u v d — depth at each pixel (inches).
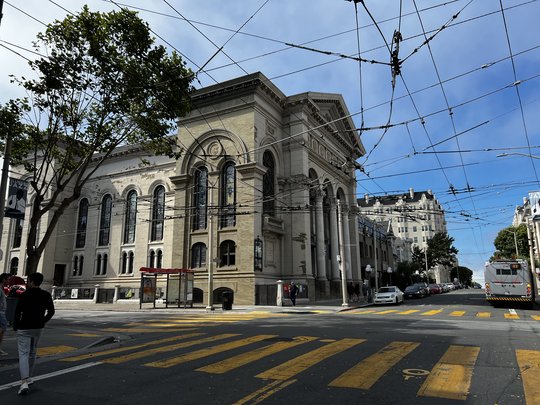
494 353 351.3
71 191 1871.3
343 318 748.0
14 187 632.4
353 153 1913.1
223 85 1401.3
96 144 717.3
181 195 1437.0
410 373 279.9
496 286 1059.9
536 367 295.7
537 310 953.5
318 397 226.5
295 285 1212.5
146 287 1144.8
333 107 1743.4
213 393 235.3
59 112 681.6
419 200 4753.9
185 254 1395.2
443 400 220.4
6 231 1875.0
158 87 672.4
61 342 441.7
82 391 243.6
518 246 3034.0
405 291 1846.7
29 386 255.9
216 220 1364.4
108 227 1763.0
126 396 231.6
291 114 1539.1
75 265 1809.8
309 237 1461.6
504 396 226.4
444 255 3206.2
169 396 230.4
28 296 256.4
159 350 385.7
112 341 458.6
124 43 646.5
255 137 1354.6
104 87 671.8
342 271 1112.2
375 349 374.6
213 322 704.4
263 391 238.1
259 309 1060.5
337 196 1886.1
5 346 415.8
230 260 1320.1
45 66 620.1
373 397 226.2
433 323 621.6
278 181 1472.7
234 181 1365.7
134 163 1756.9
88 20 622.2
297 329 551.5
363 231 2368.4
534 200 1131.3
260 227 1322.6
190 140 1462.8
